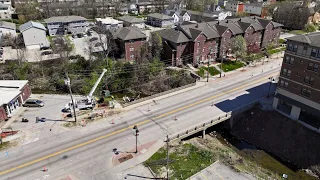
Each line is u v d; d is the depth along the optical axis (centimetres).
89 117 4978
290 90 5134
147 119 4984
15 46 8069
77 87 6094
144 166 3812
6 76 6356
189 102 5681
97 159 3909
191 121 4938
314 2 16575
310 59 4650
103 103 5472
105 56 7350
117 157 3962
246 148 4741
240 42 7888
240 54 7975
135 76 6581
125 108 5388
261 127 5059
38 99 5638
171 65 7612
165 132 4584
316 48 4509
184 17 13412
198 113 5228
